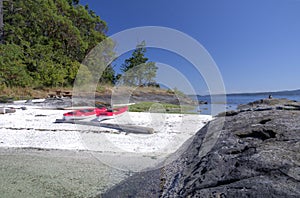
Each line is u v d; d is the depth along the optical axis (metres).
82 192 2.86
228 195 1.87
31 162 3.96
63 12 22.27
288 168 2.01
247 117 4.28
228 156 2.66
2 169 3.62
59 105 11.63
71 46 21.36
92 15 25.61
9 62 14.91
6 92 14.55
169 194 2.45
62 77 19.09
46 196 2.75
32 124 6.93
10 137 5.47
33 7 19.08
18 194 2.80
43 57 18.83
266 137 3.05
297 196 1.64
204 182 2.27
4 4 19.00
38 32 19.80
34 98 14.64
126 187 2.93
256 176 2.05
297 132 2.87
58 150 4.61
